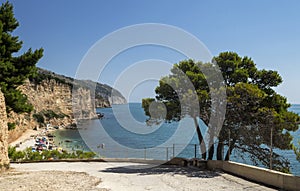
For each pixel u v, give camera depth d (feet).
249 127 42.45
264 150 40.73
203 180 36.94
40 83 256.11
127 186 32.32
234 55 54.85
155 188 31.27
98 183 33.81
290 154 36.06
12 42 61.31
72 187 29.78
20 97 59.67
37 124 231.30
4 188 27.94
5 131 47.67
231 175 40.52
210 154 52.54
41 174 40.11
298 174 30.17
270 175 32.45
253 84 50.93
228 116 48.47
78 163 61.41
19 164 60.08
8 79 58.23
